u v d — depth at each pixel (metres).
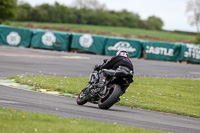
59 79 57.47
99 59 116.56
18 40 141.88
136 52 143.88
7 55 98.81
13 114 23.61
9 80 52.12
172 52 142.62
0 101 32.41
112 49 144.00
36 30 144.38
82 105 35.91
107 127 22.02
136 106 39.94
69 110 31.03
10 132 18.47
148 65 110.88
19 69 68.94
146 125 27.78
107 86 33.62
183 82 74.56
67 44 144.75
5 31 140.62
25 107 30.22
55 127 20.48
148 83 66.25
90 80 35.12
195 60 142.00
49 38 143.88
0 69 66.19
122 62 33.38
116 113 32.28
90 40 144.75
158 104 44.97
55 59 100.56
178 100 51.00
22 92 41.66
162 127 27.78
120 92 32.81
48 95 41.50
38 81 51.38
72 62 95.94
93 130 20.41
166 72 94.31
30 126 20.27
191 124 32.03
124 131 21.27
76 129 20.22
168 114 37.50
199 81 79.00
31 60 90.62
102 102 33.88
